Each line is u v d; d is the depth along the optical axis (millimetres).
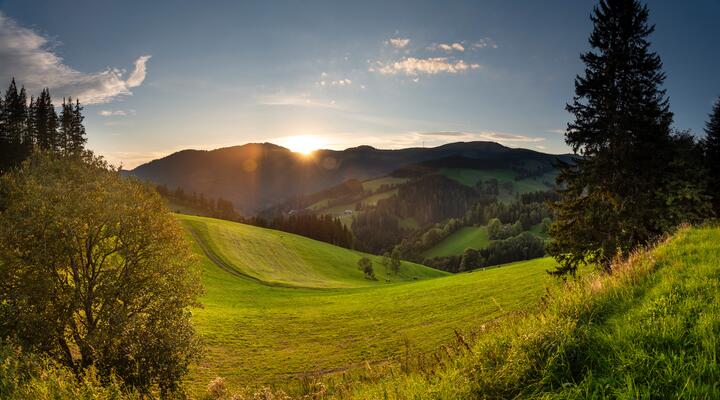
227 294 74062
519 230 198625
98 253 21844
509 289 54688
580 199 32062
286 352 41844
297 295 78438
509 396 5312
